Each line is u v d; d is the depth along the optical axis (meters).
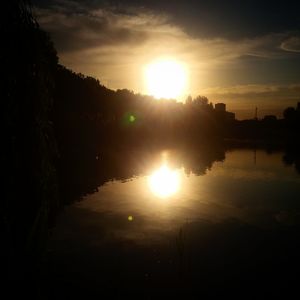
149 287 11.71
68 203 23.55
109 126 83.75
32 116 5.09
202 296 11.21
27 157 4.98
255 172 40.09
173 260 14.11
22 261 4.71
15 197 4.80
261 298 11.20
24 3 5.05
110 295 11.18
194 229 18.23
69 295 10.94
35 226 4.95
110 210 21.89
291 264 13.73
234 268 13.39
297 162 50.94
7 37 4.78
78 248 15.20
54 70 5.75
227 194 27.19
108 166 43.94
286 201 24.73
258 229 18.20
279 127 137.00
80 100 72.88
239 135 128.88
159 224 19.02
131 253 14.77
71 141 55.12
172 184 31.64
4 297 4.42
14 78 4.85
